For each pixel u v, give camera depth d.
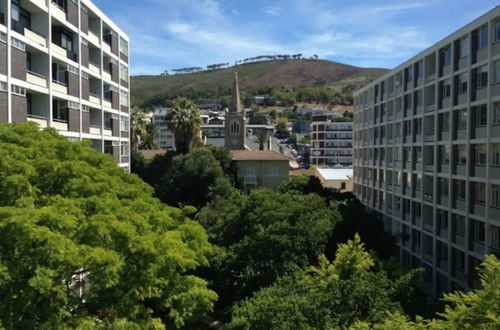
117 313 12.97
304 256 24.16
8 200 12.52
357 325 11.37
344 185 63.78
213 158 50.62
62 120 28.56
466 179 28.50
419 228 36.53
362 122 53.97
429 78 34.81
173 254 12.80
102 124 35.19
